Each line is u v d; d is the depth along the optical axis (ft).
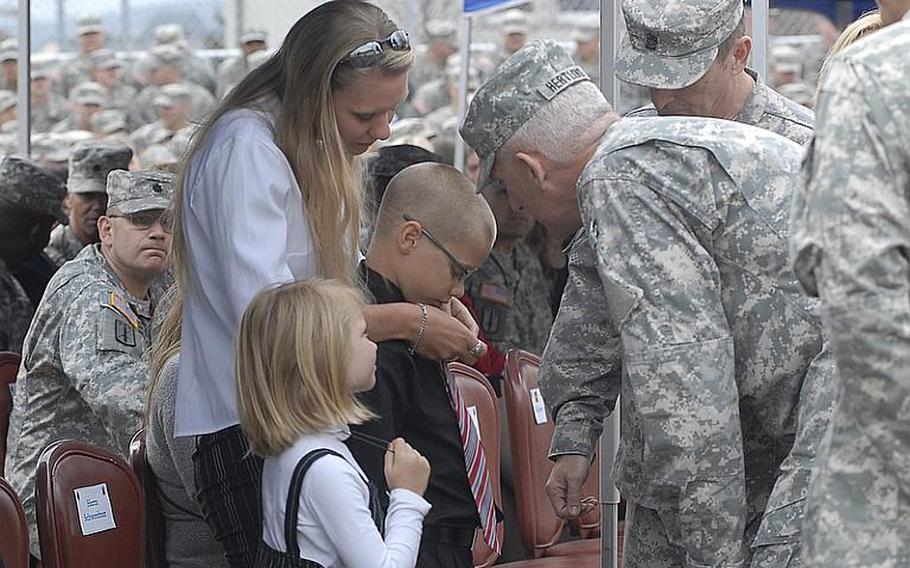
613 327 20.66
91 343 28.53
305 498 18.02
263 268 18.79
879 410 12.87
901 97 13.10
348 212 19.99
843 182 13.03
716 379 17.62
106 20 68.18
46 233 39.45
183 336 20.17
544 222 20.48
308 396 18.13
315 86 19.45
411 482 19.03
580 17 69.21
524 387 30.45
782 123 22.70
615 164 18.43
